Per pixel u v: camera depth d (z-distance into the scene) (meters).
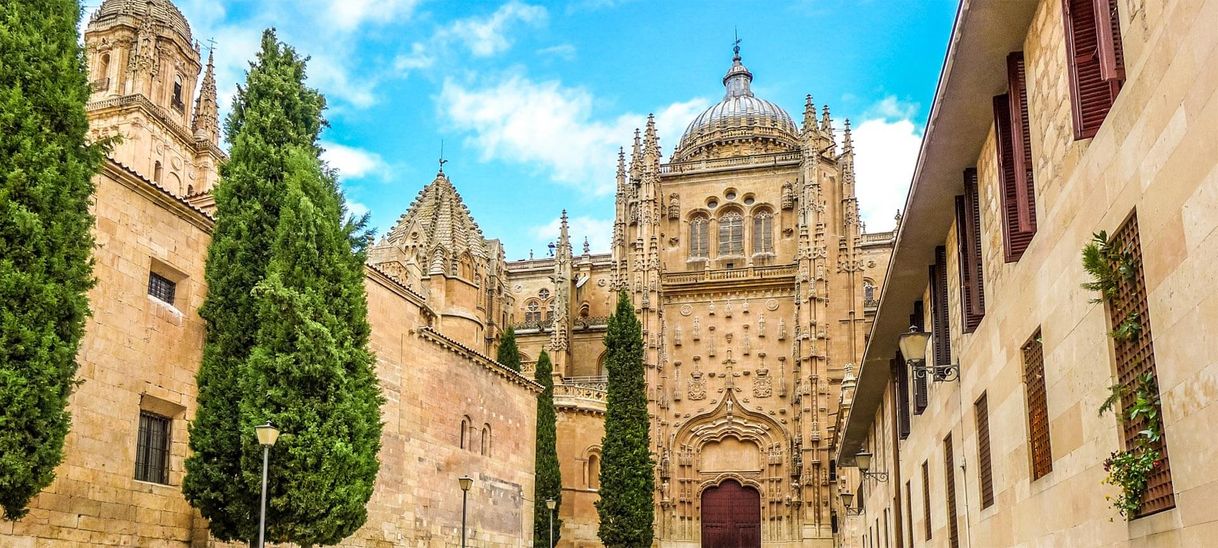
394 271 63.47
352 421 30.59
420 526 44.44
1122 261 11.43
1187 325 9.62
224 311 30.05
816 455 80.69
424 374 46.31
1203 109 9.06
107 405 26.80
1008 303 17.11
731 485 85.69
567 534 80.56
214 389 29.30
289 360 28.98
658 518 83.31
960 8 15.25
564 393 84.12
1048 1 14.42
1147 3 10.56
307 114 33.03
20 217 20.36
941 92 17.48
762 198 91.06
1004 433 17.36
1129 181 11.12
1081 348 13.02
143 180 28.53
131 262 28.19
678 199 92.69
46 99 21.52
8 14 21.39
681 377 87.56
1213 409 9.09
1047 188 14.73
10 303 20.33
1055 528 14.35
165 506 28.97
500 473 53.59
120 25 72.00
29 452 20.62
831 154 90.50
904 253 25.19
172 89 73.44
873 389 39.25
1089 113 12.48
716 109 102.56
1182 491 9.91
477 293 80.62
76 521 25.38
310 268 30.66
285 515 28.83
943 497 23.66
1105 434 12.20
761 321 87.25
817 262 84.88
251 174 31.02
